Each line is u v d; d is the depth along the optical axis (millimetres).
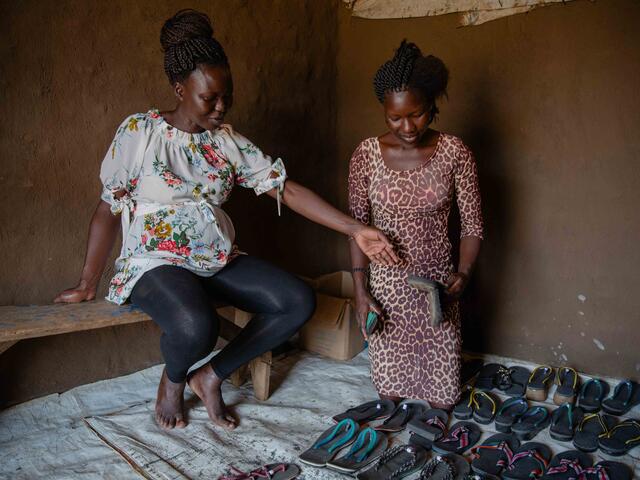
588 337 2666
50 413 2244
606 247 2572
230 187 2199
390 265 2238
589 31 2486
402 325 2268
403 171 2168
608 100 2482
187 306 1866
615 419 2238
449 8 2824
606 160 2521
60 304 2127
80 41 2254
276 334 2125
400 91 1937
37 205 2230
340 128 3410
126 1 2369
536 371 2629
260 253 3078
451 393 2266
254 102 2930
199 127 2102
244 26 2824
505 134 2746
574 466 1866
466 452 2016
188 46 1871
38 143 2197
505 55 2697
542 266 2734
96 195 2395
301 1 3078
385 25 3088
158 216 2031
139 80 2459
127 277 2047
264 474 1828
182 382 2092
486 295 2895
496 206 2812
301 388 2527
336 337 2824
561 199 2646
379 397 2428
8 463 1905
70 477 1838
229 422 2154
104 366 2521
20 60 2104
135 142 2008
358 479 1802
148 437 2078
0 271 2162
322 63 3256
